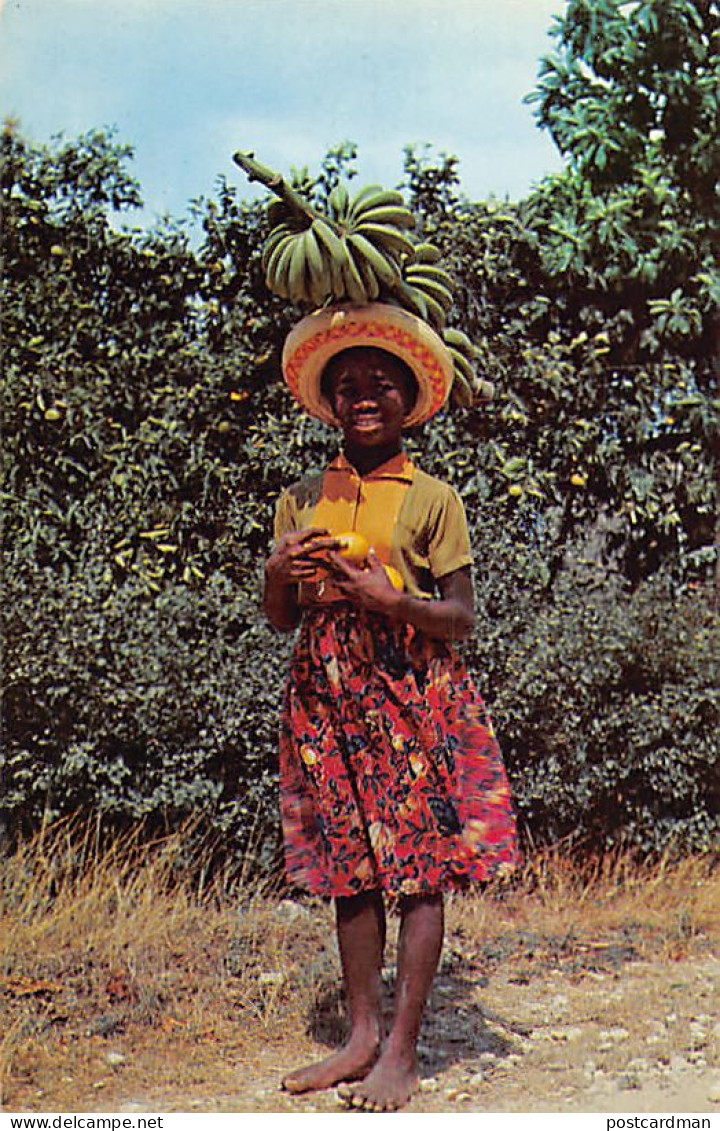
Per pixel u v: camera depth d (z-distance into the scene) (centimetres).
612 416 660
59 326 632
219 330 647
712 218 670
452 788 333
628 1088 339
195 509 629
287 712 348
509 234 660
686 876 555
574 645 549
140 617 547
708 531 657
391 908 521
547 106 668
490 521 605
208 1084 345
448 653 344
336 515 344
